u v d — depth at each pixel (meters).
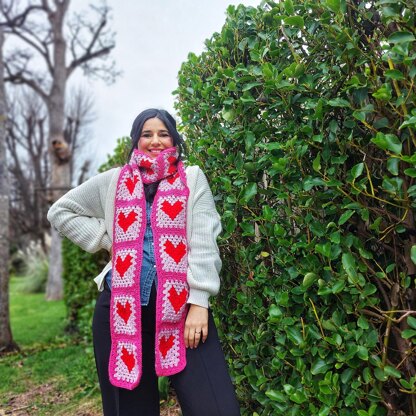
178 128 2.56
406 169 1.45
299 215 1.79
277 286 1.91
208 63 2.33
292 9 1.70
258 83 1.86
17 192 23.67
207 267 1.78
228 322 2.27
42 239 20.41
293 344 1.83
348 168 1.71
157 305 1.77
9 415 3.58
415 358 1.59
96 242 1.97
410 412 1.63
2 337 6.39
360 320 1.61
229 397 1.73
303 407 1.78
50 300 14.45
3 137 6.92
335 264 1.73
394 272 1.66
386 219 1.62
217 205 2.23
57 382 4.34
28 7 15.14
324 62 1.67
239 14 2.11
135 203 1.89
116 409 1.93
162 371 1.74
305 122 1.76
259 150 2.02
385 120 1.54
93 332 1.98
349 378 1.64
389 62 1.48
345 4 1.53
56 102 15.77
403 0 1.42
